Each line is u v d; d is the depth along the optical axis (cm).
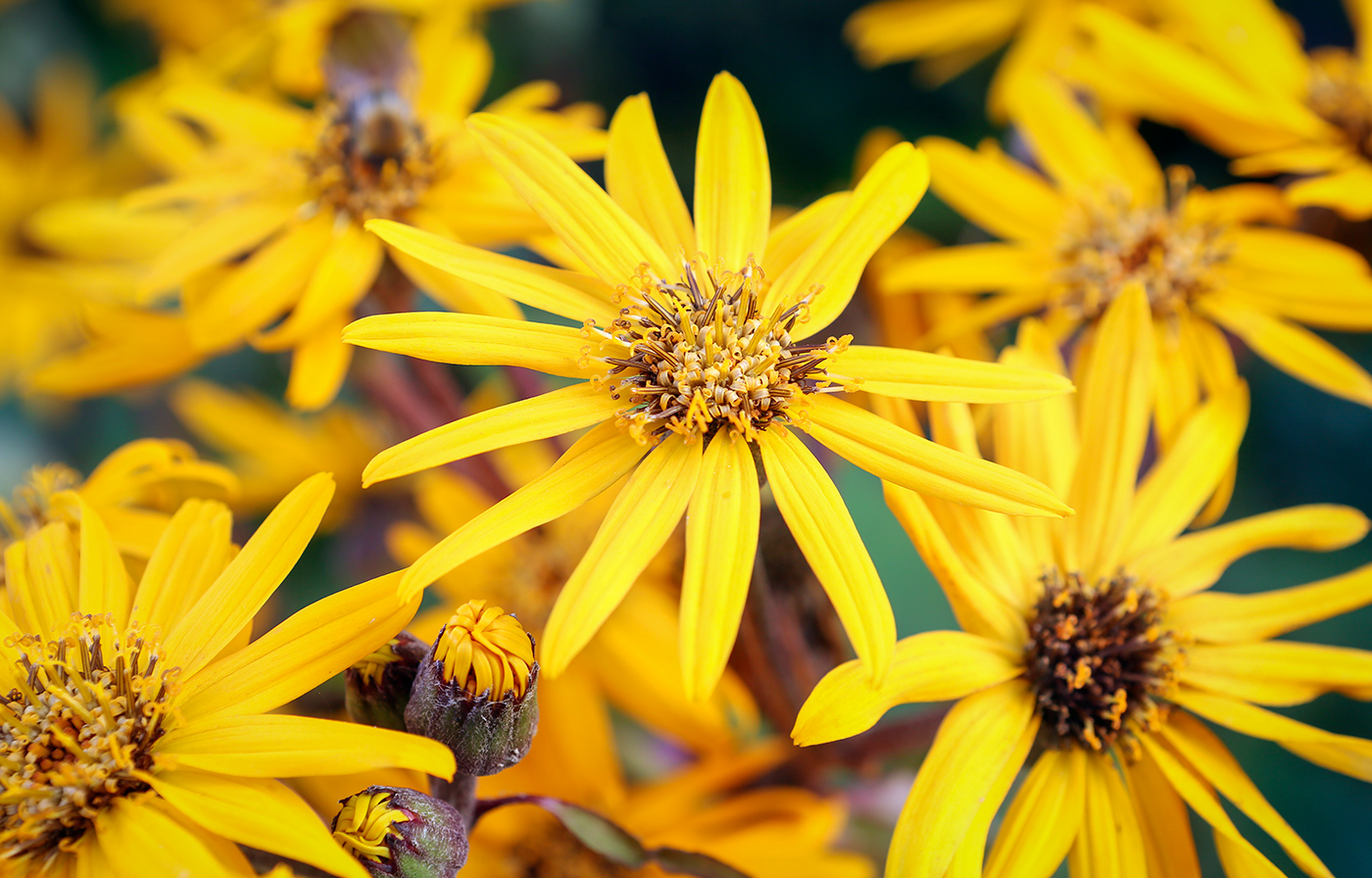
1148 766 26
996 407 27
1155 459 31
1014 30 37
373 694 25
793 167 40
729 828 29
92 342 30
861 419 25
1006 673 25
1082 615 26
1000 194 31
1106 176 31
